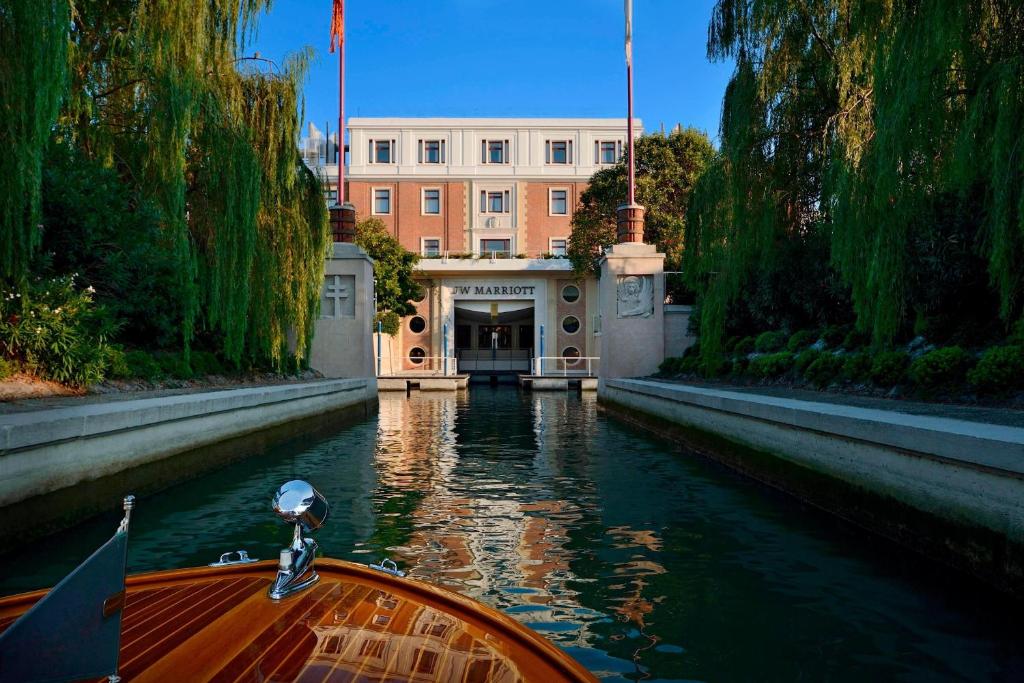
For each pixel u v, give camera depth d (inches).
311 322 652.7
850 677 121.9
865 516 226.1
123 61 412.2
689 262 613.0
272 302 584.1
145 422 271.7
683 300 914.1
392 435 522.6
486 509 259.3
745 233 516.7
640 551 202.4
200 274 478.0
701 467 363.3
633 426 590.9
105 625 55.9
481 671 76.2
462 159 1630.2
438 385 1194.6
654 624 146.5
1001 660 128.5
